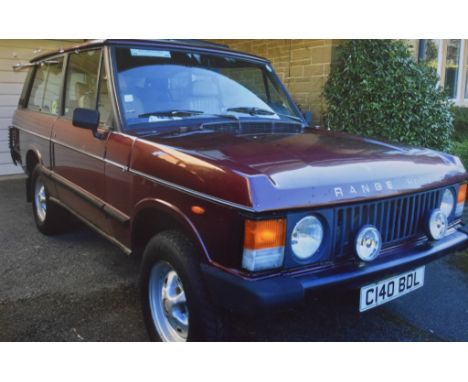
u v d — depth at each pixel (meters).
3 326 2.95
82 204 3.63
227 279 2.08
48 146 4.20
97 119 3.04
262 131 3.13
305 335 2.99
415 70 6.05
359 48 5.90
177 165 2.41
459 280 3.88
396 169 2.54
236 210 2.05
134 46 3.26
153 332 2.69
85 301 3.32
